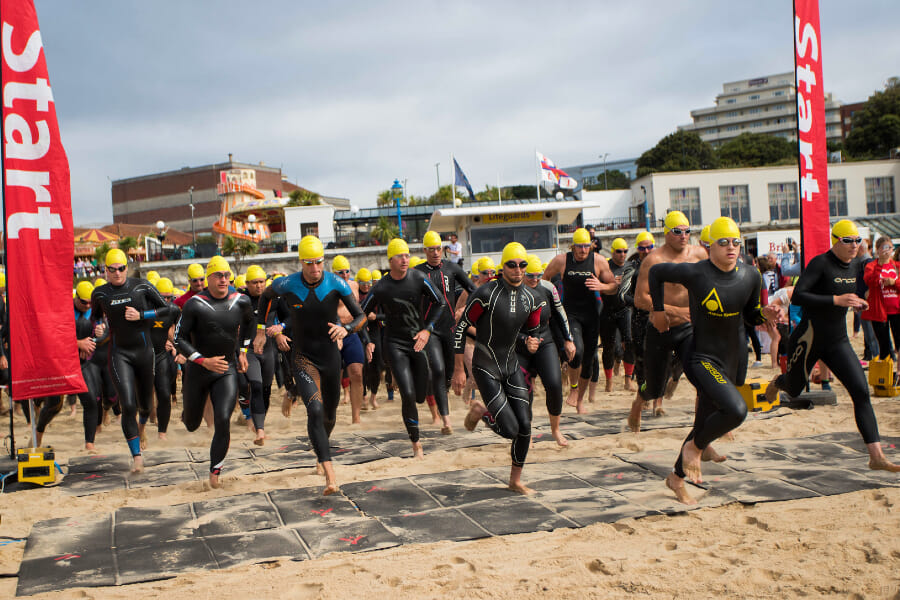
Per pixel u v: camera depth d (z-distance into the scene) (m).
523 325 5.86
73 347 7.13
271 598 3.99
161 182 87.88
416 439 7.29
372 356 10.36
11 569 4.66
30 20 6.91
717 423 4.99
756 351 12.71
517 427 5.68
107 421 10.28
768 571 3.93
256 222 42.38
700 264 5.24
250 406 8.38
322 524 5.25
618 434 7.80
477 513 5.32
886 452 6.46
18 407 11.71
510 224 18.41
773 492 5.42
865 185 44.06
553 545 4.61
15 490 6.64
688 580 3.91
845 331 6.14
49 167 7.02
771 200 43.06
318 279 6.12
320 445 6.07
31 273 6.98
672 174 42.69
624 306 10.05
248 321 6.92
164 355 8.59
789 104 117.62
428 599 3.86
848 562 3.99
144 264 35.06
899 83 71.56
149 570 4.50
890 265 9.11
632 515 5.08
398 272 7.50
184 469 7.27
